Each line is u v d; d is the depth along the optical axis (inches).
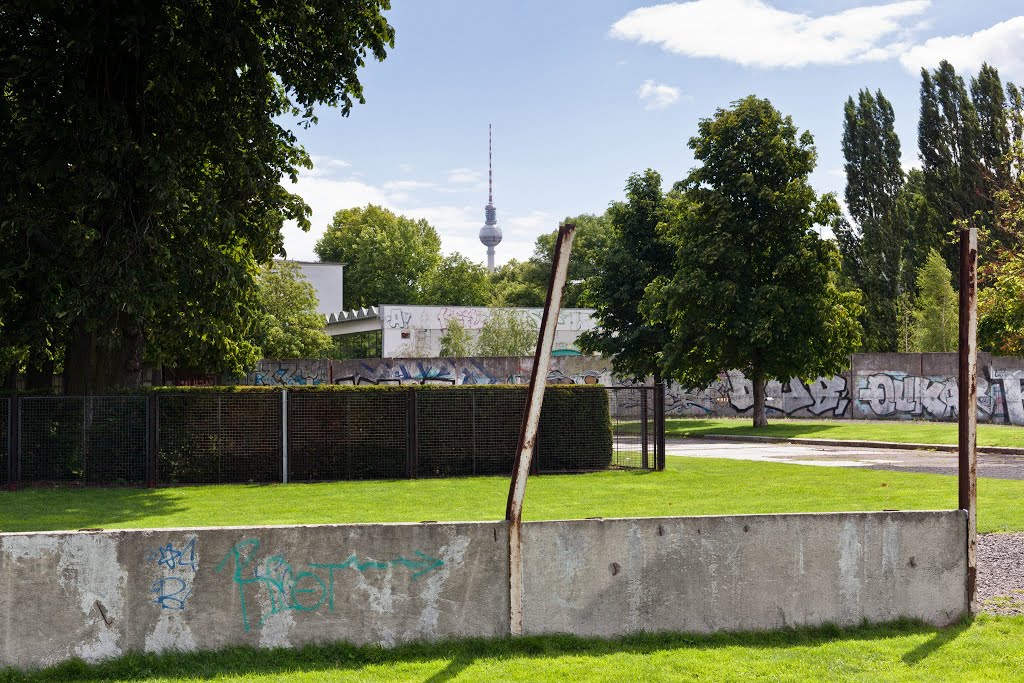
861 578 261.3
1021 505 536.1
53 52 695.1
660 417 802.8
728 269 1424.7
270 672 220.7
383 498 616.1
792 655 233.0
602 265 1775.3
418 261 3966.5
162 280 748.6
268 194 872.3
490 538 243.8
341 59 830.5
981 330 1167.6
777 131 1456.7
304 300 2266.2
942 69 2293.3
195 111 780.0
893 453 1016.2
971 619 267.9
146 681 215.5
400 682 210.8
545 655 234.2
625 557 249.6
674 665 223.6
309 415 741.9
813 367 1414.9
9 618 224.1
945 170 2274.9
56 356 900.6
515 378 1964.8
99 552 228.5
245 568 233.8
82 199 694.5
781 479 717.3
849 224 2463.1
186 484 717.9
